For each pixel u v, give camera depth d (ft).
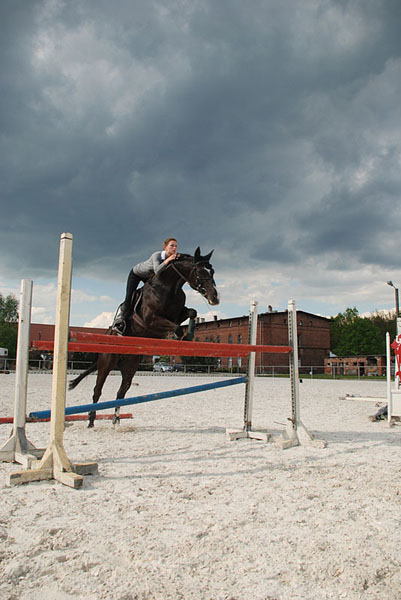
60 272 13.07
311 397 48.52
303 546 7.70
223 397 48.11
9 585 6.20
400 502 10.27
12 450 14.24
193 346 16.66
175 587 6.22
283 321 182.91
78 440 18.72
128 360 21.63
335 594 6.12
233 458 15.19
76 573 6.59
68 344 13.17
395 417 26.68
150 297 19.61
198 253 18.80
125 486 11.42
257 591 6.15
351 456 15.83
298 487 11.47
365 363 166.71
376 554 7.41
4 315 209.05
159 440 18.89
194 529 8.39
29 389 50.62
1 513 9.17
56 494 10.63
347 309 252.21
